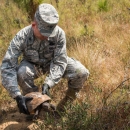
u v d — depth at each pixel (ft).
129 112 9.96
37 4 17.01
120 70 12.96
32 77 10.20
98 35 17.11
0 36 19.33
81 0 23.62
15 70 9.80
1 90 12.64
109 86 11.95
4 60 9.70
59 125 9.51
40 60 10.23
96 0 23.20
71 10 22.15
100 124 9.28
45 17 8.95
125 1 22.16
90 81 12.21
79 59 13.61
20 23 20.47
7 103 12.34
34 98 8.74
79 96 11.28
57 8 21.72
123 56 14.08
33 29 9.38
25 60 10.39
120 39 16.10
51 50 10.02
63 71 10.16
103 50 15.15
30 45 9.81
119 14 20.24
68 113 9.64
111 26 18.29
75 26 19.36
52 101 12.05
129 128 9.16
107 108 9.79
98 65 13.28
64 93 12.35
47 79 9.93
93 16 20.85
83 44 15.14
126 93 10.62
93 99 10.62
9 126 10.91
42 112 11.06
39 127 9.70
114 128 9.38
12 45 9.72
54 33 9.35
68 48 15.57
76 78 10.52
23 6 18.58
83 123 9.19
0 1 23.81
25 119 11.25
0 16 21.02
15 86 9.39
